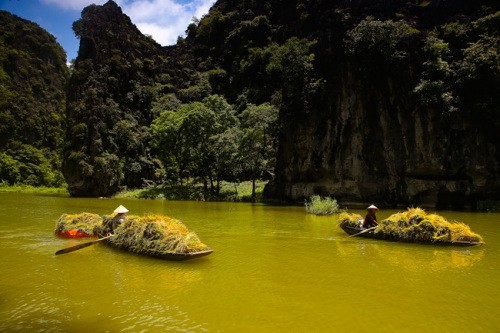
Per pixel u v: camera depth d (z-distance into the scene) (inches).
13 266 331.3
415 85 1071.0
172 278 298.8
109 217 444.8
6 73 3009.4
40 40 3587.6
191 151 1627.7
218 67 2454.5
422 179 1059.9
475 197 995.3
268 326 206.7
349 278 300.2
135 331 200.1
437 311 229.0
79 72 1830.7
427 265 342.3
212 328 204.2
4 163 2411.4
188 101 2219.5
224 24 2605.8
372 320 215.0
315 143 1189.1
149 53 2384.4
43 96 3292.3
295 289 271.6
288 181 1270.9
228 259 366.6
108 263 343.6
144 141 1911.9
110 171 1624.0
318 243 451.8
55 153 2965.1
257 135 1346.0
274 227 601.3
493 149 983.0
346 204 1127.0
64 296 254.5
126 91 2021.4
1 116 2655.0
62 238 462.9
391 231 458.6
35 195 1659.7
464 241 425.1
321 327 205.8
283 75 1255.5
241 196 1400.1
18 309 230.7
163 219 391.5
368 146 1125.7
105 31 2023.9
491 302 244.7
